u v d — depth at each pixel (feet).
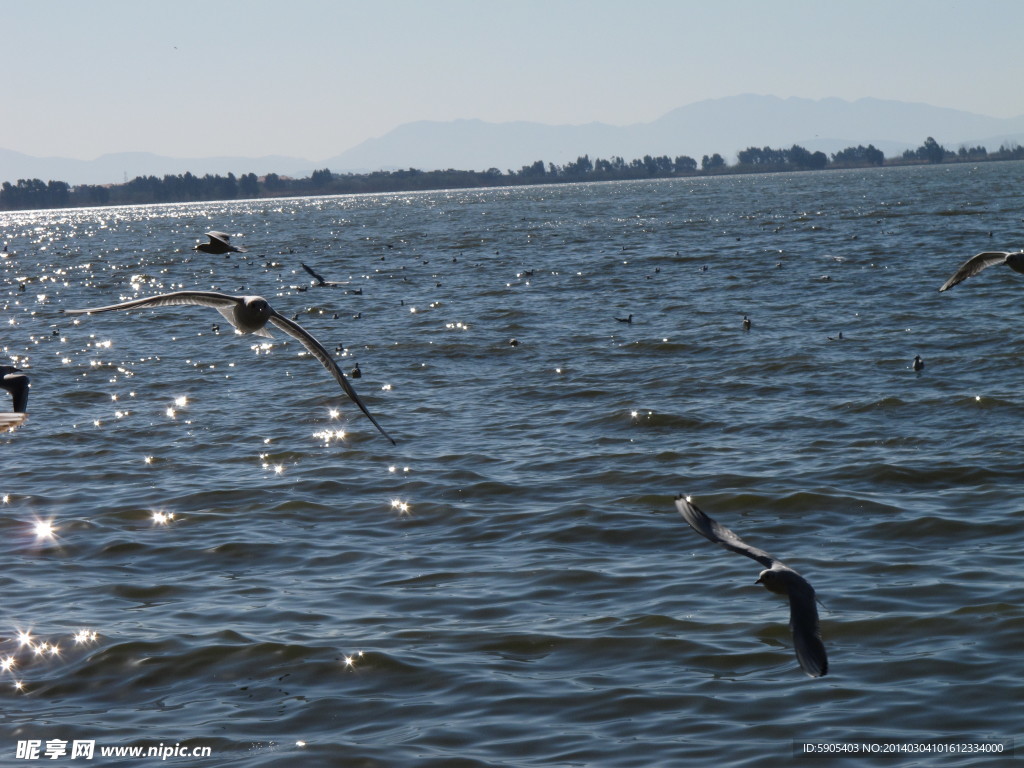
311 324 189.98
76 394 136.46
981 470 87.86
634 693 52.70
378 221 619.67
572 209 652.07
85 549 77.51
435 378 138.10
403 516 83.41
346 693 54.24
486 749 48.19
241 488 91.97
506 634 60.34
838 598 63.67
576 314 187.52
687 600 64.13
